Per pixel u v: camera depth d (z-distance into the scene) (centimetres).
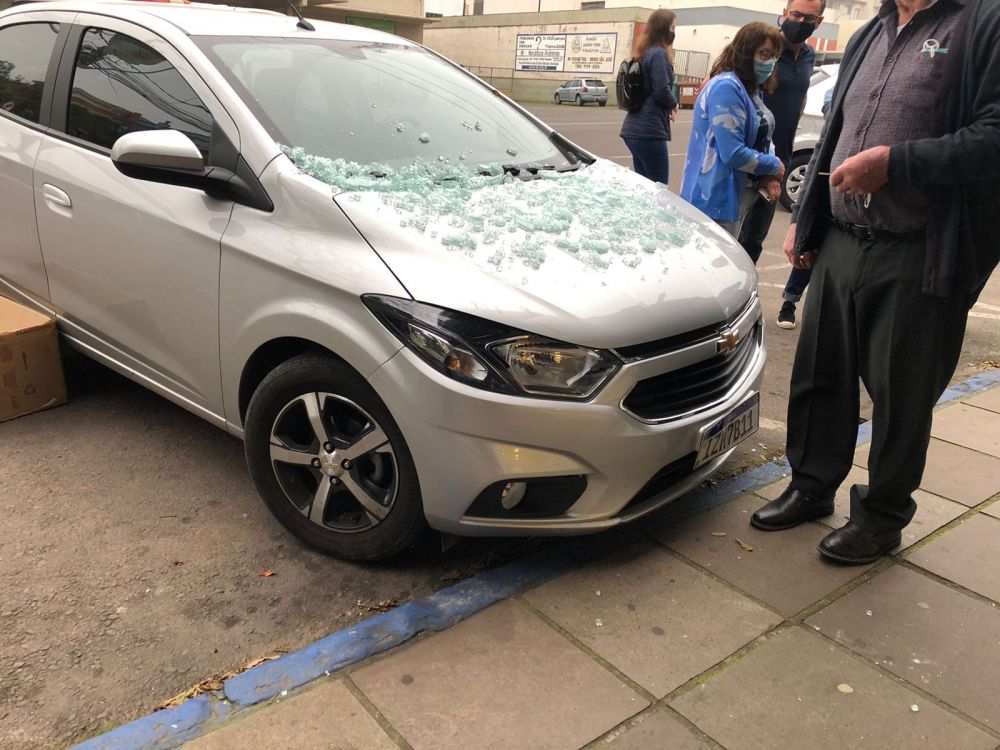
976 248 230
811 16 488
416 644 226
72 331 347
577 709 205
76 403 376
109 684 212
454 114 328
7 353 345
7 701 205
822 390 279
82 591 247
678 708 207
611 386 223
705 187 436
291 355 263
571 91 3394
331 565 266
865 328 254
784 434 375
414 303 222
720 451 260
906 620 243
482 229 246
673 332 236
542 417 217
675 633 234
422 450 226
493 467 222
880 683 218
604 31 3934
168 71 288
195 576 257
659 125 602
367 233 236
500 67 4431
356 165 268
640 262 253
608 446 225
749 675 219
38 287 350
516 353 217
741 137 420
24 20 361
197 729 195
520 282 226
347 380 238
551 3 4884
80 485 307
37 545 269
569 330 220
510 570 262
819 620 242
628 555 272
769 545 280
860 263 248
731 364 264
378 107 307
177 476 316
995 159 206
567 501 234
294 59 304
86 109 319
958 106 216
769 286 636
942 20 220
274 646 229
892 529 269
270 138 262
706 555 273
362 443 243
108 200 295
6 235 353
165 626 235
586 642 229
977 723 205
